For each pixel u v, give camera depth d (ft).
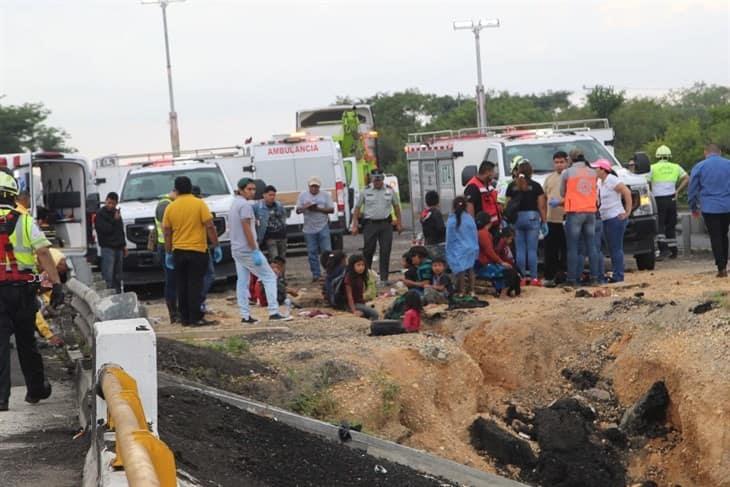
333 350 44.78
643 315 48.03
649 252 68.13
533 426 43.45
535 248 61.00
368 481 31.37
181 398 35.01
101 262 72.54
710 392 39.99
